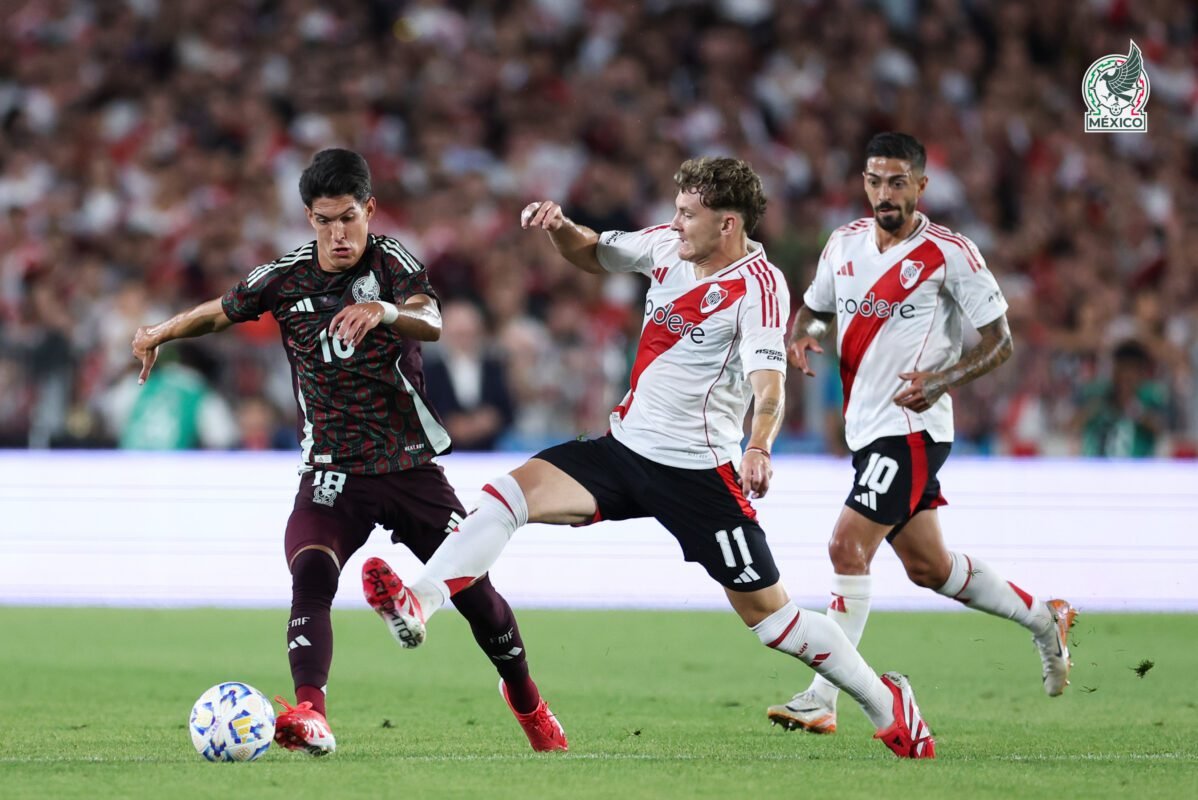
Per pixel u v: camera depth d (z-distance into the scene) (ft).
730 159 63.67
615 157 216.54
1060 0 241.55
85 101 223.30
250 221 198.49
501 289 180.86
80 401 153.99
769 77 229.45
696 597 139.03
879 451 78.33
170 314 175.11
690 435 63.77
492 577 139.13
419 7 233.35
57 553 141.08
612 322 181.88
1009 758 64.85
